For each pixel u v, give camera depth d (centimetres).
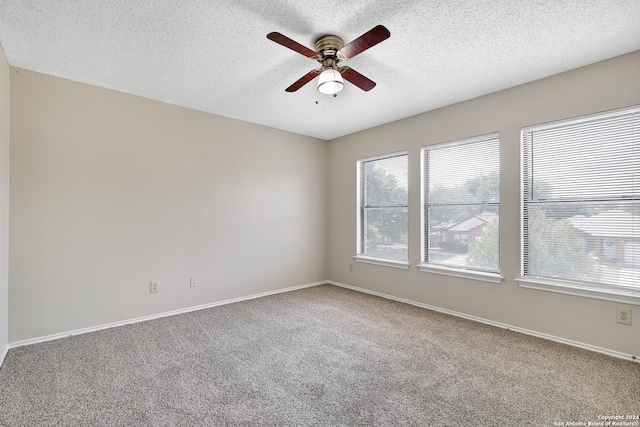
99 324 291
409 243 380
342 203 474
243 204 398
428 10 185
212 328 297
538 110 277
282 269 440
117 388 195
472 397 186
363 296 414
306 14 189
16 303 252
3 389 192
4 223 236
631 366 220
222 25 200
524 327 284
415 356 239
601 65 245
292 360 233
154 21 195
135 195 312
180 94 312
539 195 282
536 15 190
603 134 248
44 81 266
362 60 245
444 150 354
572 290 255
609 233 245
